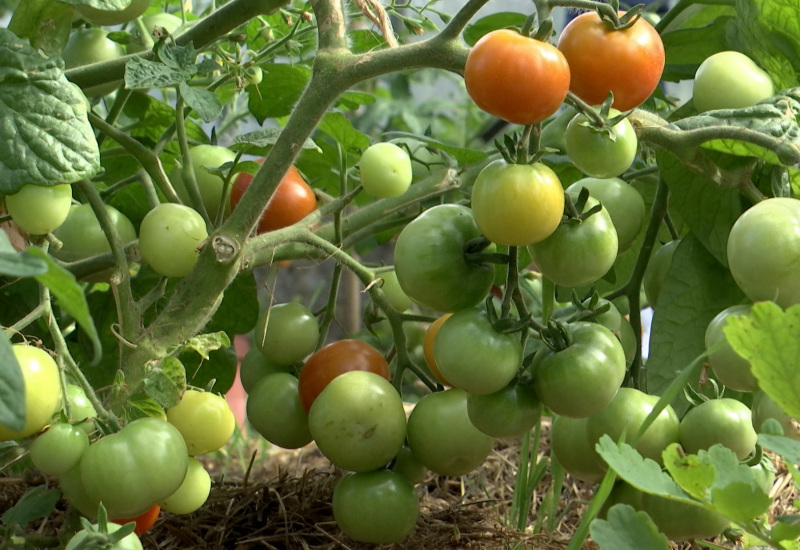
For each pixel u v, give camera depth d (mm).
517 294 736
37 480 959
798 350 609
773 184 830
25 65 754
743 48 948
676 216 1028
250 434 1526
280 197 929
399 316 906
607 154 730
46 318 736
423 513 1004
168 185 910
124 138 899
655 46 718
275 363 946
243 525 991
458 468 854
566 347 733
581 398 726
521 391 756
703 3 976
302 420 905
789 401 627
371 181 887
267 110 1089
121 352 808
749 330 610
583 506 1090
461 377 725
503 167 689
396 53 756
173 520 968
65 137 748
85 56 972
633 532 636
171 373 750
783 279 706
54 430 704
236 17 875
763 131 801
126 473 703
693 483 632
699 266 901
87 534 675
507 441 1284
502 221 686
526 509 973
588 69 711
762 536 642
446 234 754
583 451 816
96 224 957
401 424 836
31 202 752
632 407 782
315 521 988
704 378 793
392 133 1097
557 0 714
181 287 792
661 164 883
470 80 678
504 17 1093
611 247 730
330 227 992
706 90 864
